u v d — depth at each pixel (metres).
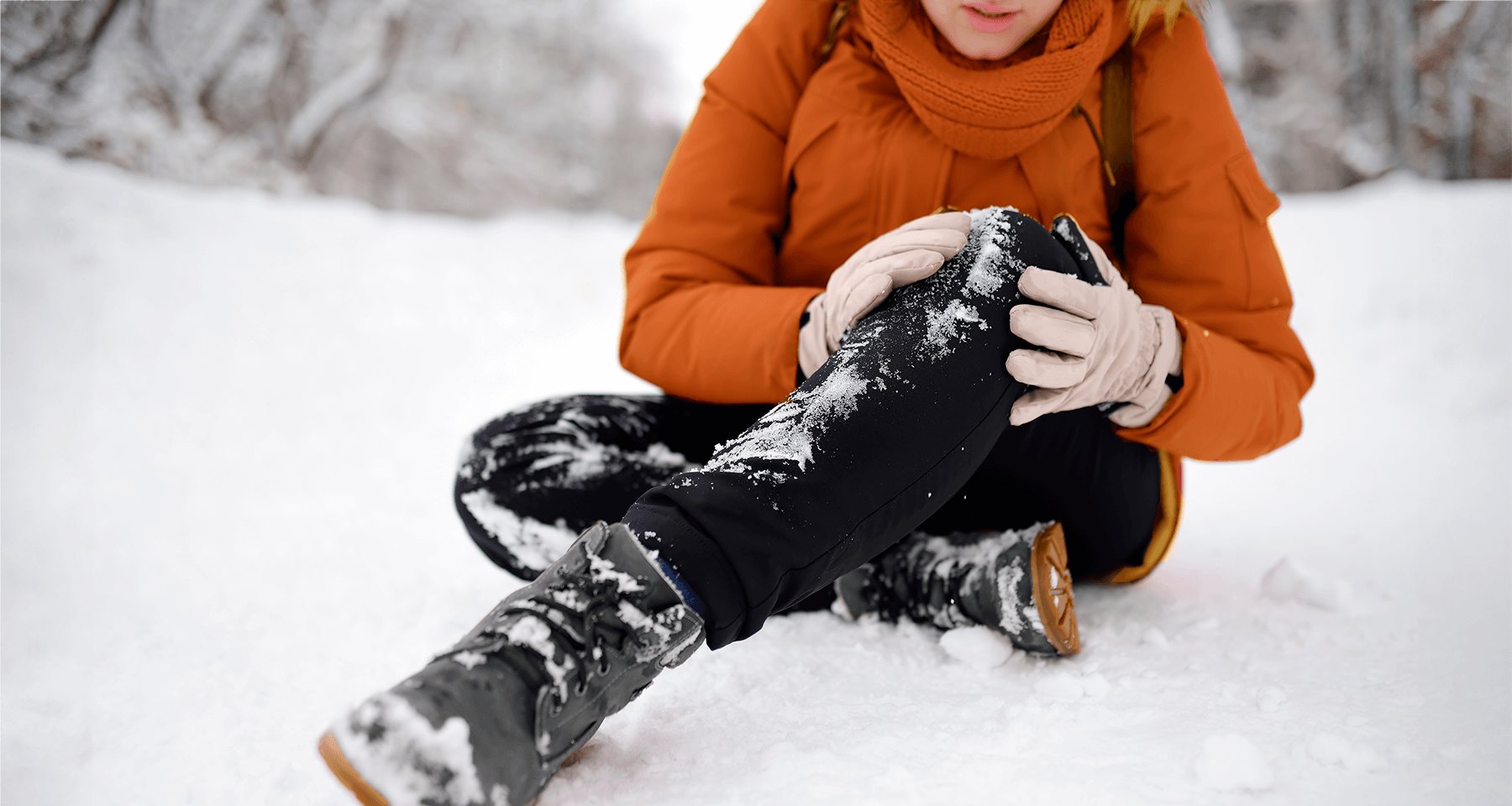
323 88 12.62
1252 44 13.86
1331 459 2.51
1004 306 0.98
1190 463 2.62
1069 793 0.81
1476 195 5.55
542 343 4.91
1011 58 1.30
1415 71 13.21
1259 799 0.80
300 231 5.91
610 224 8.52
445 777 0.70
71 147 9.02
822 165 1.37
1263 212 1.33
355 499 2.37
